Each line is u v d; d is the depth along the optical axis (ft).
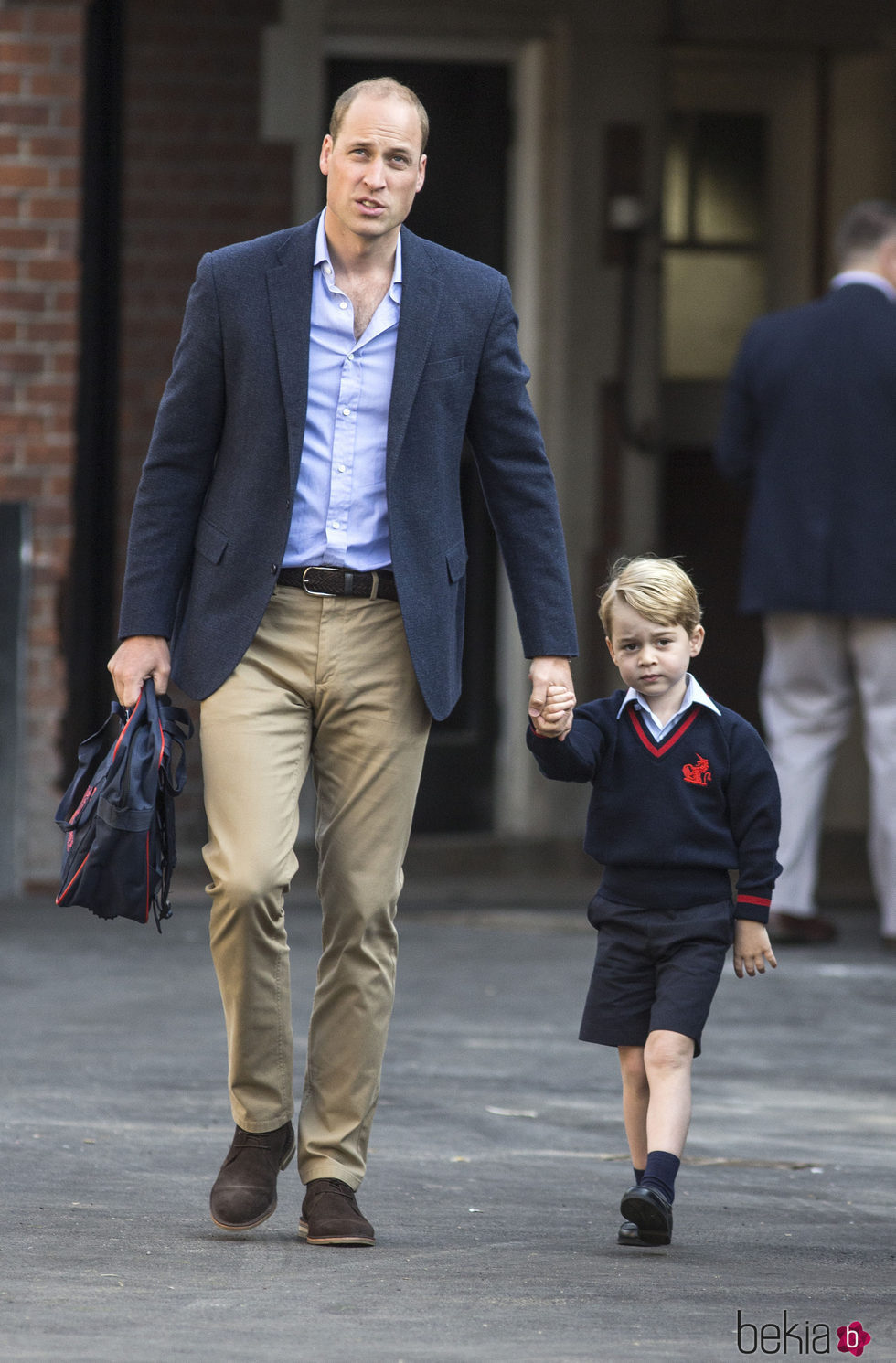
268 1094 50.14
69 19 110.52
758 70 138.82
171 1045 76.48
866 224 103.50
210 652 49.47
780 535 103.09
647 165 134.31
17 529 110.52
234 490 49.70
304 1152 50.62
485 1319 43.42
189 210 123.65
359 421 49.70
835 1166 62.13
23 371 111.04
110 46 119.65
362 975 50.42
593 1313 44.14
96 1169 57.16
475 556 131.85
